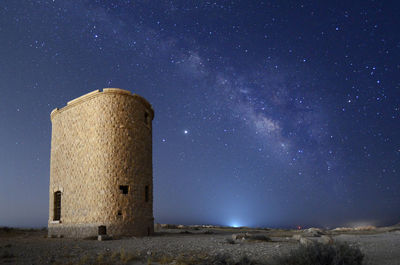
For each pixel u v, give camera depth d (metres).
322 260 8.79
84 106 20.67
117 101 20.22
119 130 19.80
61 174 20.91
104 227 18.27
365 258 10.64
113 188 18.73
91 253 11.73
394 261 10.05
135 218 19.19
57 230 19.84
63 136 21.50
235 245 14.32
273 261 9.95
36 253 11.79
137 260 10.55
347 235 21.69
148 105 22.84
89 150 19.64
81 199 19.20
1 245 14.29
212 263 9.99
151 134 22.91
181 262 9.89
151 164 22.17
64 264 9.74
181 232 26.19
